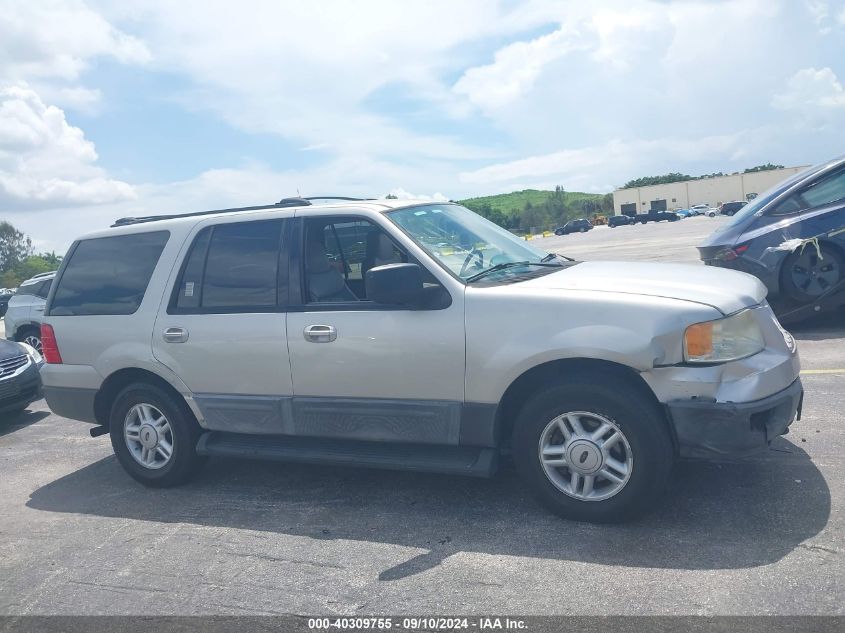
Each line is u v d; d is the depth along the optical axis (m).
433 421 4.21
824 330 8.22
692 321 3.68
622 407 3.76
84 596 3.72
